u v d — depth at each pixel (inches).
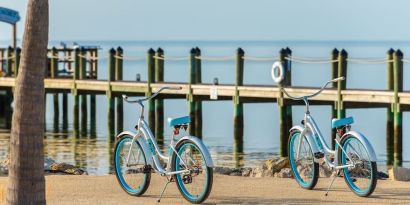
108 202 687.1
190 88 1931.6
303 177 746.2
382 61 1679.4
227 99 1934.1
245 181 784.9
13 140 598.2
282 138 1747.0
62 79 2277.3
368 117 2500.0
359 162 693.3
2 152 1633.9
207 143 1868.8
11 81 2385.6
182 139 679.7
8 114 2486.5
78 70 2271.2
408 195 707.4
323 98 1700.3
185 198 686.5
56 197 705.6
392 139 1737.2
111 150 1706.4
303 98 744.3
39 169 599.8
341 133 710.5
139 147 712.4
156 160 701.3
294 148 754.8
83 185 759.1
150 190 742.5
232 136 2009.1
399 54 1610.5
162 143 1788.9
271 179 798.5
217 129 2175.2
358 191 703.1
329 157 724.0
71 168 911.7
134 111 2696.9
